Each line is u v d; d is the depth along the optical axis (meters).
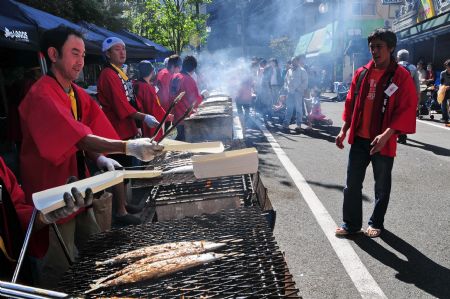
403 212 4.29
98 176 1.88
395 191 5.00
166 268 1.63
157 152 2.06
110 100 4.21
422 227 3.90
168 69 7.05
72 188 1.69
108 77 4.19
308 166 6.41
